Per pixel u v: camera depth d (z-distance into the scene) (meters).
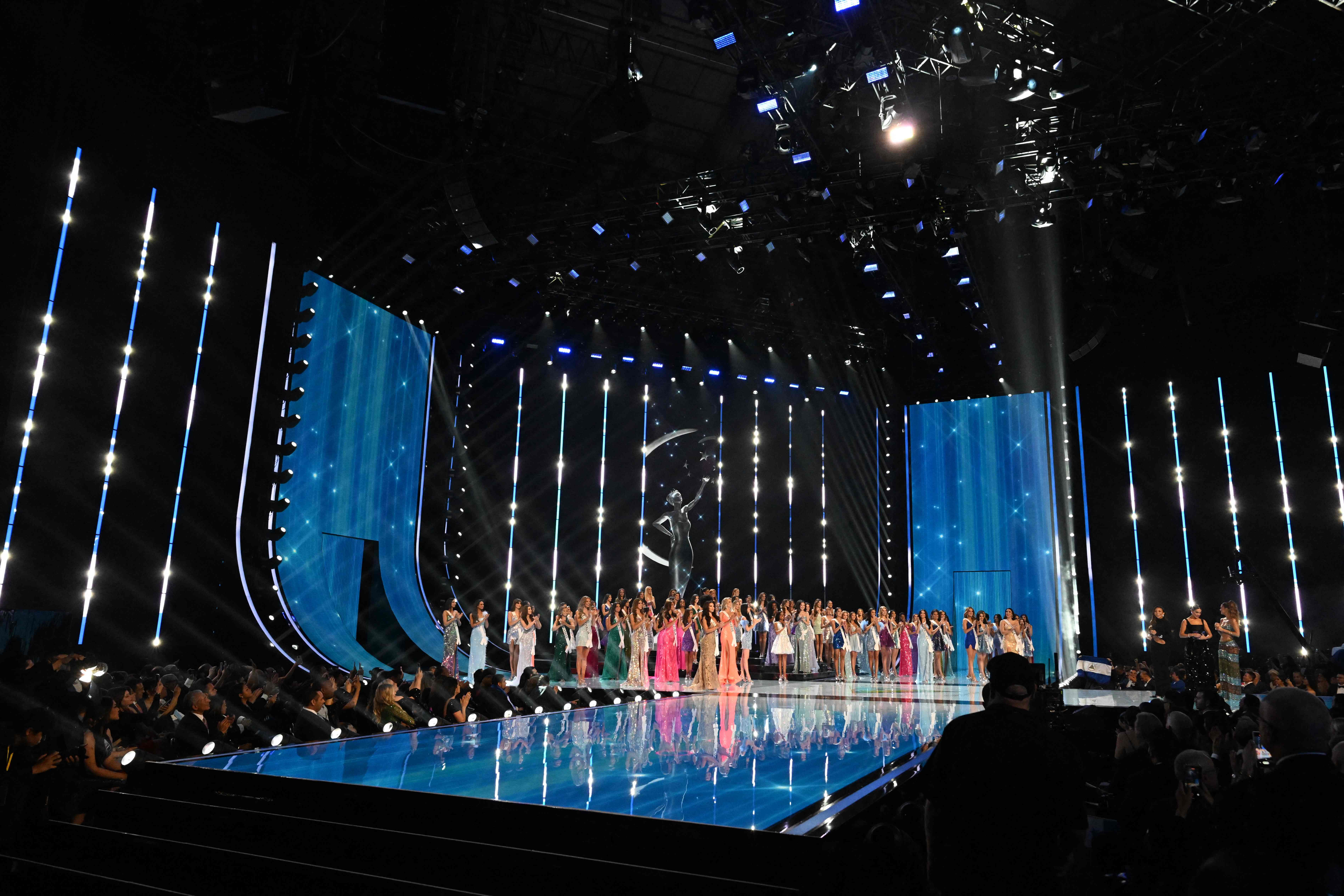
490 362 20.58
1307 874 1.81
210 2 9.70
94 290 11.11
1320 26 11.55
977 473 22.27
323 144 15.09
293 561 14.50
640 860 4.79
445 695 10.36
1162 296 18.91
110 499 11.22
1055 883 2.92
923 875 2.56
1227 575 18.89
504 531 19.98
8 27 9.97
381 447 17.06
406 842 5.11
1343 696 9.79
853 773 6.56
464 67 12.41
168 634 11.91
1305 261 14.87
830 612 20.12
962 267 17.14
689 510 22.00
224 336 13.11
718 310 20.64
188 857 5.20
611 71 13.17
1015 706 3.20
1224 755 6.27
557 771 6.48
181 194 12.47
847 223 15.53
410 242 16.64
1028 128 14.09
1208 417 19.52
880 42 11.77
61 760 5.71
